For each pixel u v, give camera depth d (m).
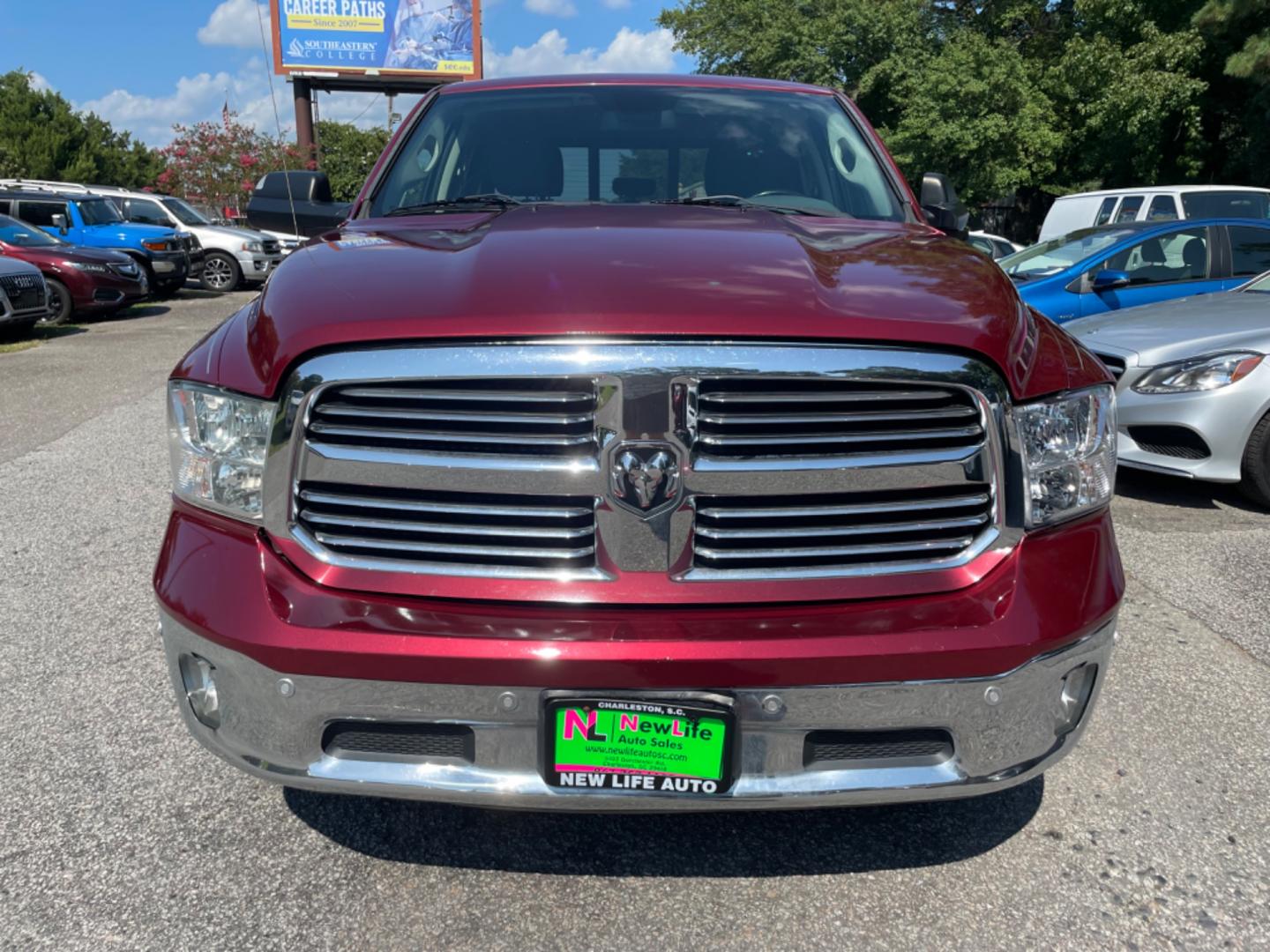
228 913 2.12
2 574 4.08
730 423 1.80
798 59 26.98
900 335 1.82
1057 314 7.91
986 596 1.87
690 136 3.26
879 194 3.15
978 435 1.86
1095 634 1.97
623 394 1.78
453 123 3.36
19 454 6.10
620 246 2.17
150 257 16.55
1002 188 24.44
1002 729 1.90
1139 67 22.39
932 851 2.35
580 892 2.20
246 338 2.05
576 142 3.24
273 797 2.54
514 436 1.80
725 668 1.77
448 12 29.27
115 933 2.06
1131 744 2.83
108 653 3.36
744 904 2.16
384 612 1.83
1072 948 2.05
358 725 1.88
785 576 1.83
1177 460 5.13
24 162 53.19
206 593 1.91
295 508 1.87
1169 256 8.16
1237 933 2.09
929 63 25.02
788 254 2.18
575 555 1.82
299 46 29.06
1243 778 2.66
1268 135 21.36
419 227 2.63
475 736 1.85
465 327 1.79
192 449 2.01
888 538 1.86
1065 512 1.99
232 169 26.66
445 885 2.22
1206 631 3.61
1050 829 2.43
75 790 2.56
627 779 1.85
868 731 1.86
